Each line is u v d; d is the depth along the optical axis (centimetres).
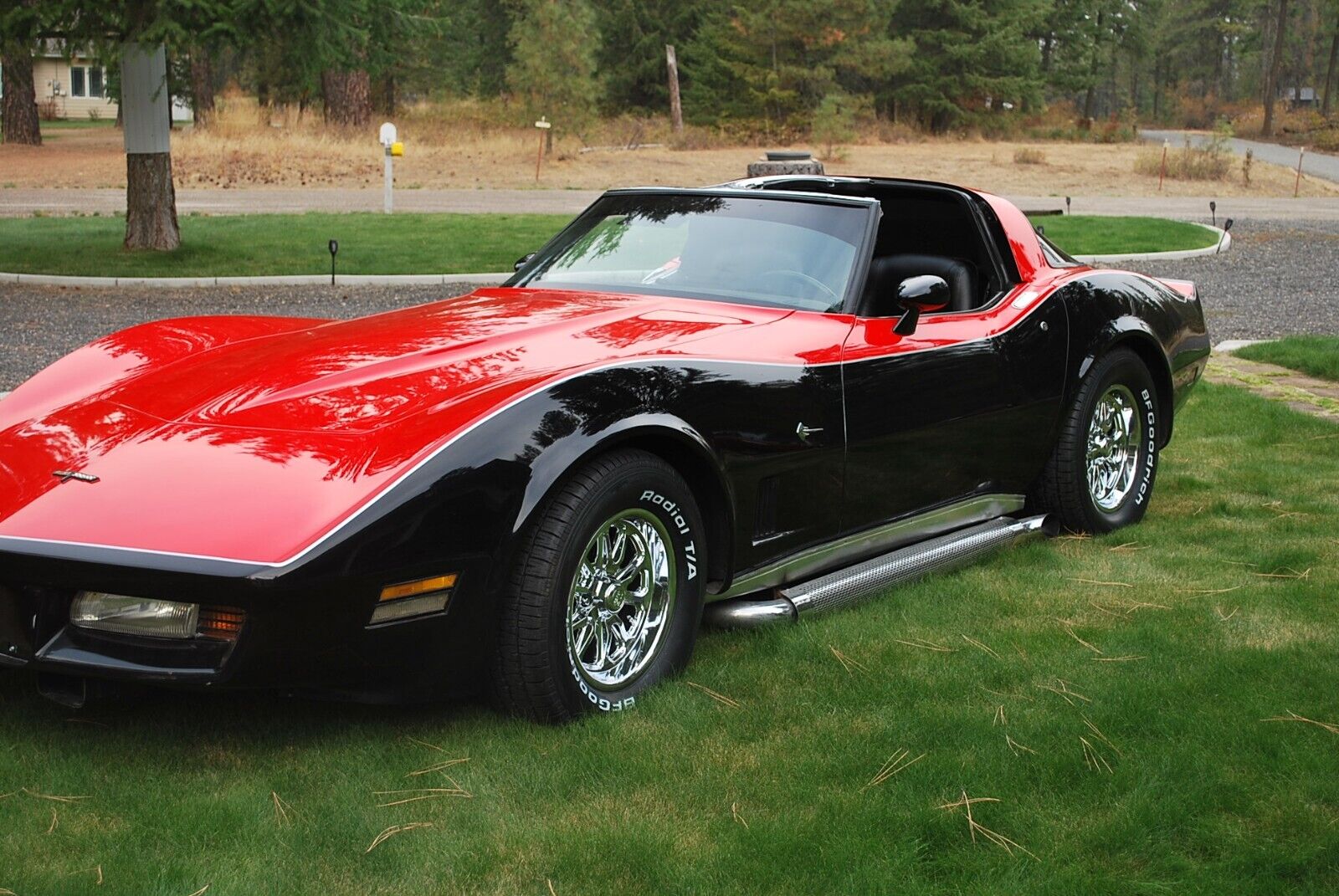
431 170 2833
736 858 231
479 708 300
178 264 1329
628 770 268
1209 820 249
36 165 2867
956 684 317
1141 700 304
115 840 234
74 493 270
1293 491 523
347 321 385
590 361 306
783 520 345
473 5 5394
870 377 361
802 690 313
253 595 242
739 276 386
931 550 401
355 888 221
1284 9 6619
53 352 840
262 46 1273
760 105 4278
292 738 283
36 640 262
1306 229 2044
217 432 286
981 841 242
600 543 292
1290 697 309
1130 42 7869
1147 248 1661
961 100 5019
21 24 1195
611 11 5159
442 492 262
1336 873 230
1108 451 476
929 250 464
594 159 3212
